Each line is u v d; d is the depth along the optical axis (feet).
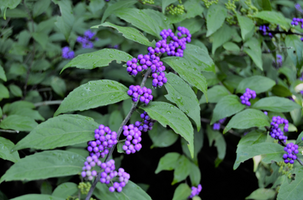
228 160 2.56
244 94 1.64
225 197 2.42
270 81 1.74
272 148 1.42
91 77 2.64
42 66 2.19
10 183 2.26
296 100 1.95
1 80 2.10
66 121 1.28
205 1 1.62
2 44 2.19
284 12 2.60
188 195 1.83
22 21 2.34
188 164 1.91
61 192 1.35
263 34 1.77
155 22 1.50
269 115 1.70
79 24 2.60
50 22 2.14
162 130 1.97
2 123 1.55
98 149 1.27
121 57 1.38
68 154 1.25
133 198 1.27
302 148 1.45
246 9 1.72
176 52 1.47
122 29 1.41
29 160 1.22
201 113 2.15
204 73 1.90
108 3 1.92
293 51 1.69
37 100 2.28
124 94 1.32
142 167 2.60
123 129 1.31
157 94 2.01
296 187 1.36
